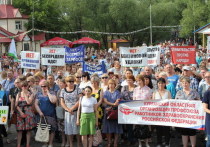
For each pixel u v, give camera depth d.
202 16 52.09
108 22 61.09
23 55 15.16
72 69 16.11
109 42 64.31
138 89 10.22
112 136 10.75
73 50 15.77
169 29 63.72
